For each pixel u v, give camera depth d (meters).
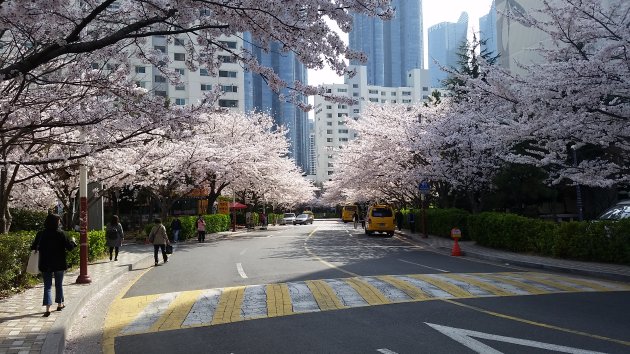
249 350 6.56
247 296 10.34
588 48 14.69
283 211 106.19
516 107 15.17
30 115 9.53
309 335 7.17
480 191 29.77
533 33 38.00
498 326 7.45
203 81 76.00
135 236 34.47
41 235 8.79
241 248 24.72
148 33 6.76
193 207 60.12
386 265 15.88
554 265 14.52
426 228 32.44
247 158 35.81
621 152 14.80
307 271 14.42
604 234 14.82
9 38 9.90
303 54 7.12
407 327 7.47
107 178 19.14
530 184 25.02
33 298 10.31
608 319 7.91
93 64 9.76
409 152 31.50
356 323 7.80
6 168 10.39
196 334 7.50
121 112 9.30
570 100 13.03
